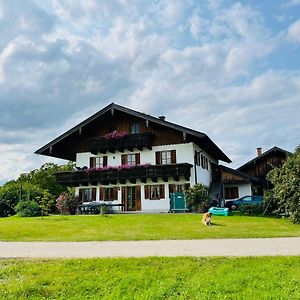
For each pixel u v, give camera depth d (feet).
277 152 131.64
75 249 41.39
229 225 64.85
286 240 46.29
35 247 43.39
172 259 33.30
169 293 24.14
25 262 33.78
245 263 31.19
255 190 132.98
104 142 111.14
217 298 22.72
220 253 36.83
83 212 104.94
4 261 34.47
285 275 27.12
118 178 106.83
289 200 72.69
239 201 112.78
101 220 73.72
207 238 49.34
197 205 94.73
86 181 110.83
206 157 123.34
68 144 120.57
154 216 79.30
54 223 69.51
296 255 34.65
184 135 100.63
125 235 52.80
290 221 71.67
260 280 26.13
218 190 123.75
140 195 107.34
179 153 106.11
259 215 86.22
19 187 122.01
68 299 23.82
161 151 108.06
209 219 64.95
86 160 117.08
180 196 97.66
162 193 105.29
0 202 113.80
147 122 104.73
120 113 111.96
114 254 37.45
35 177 177.17
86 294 24.72
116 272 29.04
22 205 98.43
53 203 112.88
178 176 101.65
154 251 38.81
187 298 23.21
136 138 107.65
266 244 42.91
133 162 110.83
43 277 28.22
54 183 174.91
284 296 22.67
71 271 29.86
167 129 108.78
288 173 75.61
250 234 52.70
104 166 114.11
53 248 42.42
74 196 107.34
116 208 108.58
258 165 134.00
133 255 36.52
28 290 25.40
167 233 54.34
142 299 23.03
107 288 25.54
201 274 27.94
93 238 50.52
